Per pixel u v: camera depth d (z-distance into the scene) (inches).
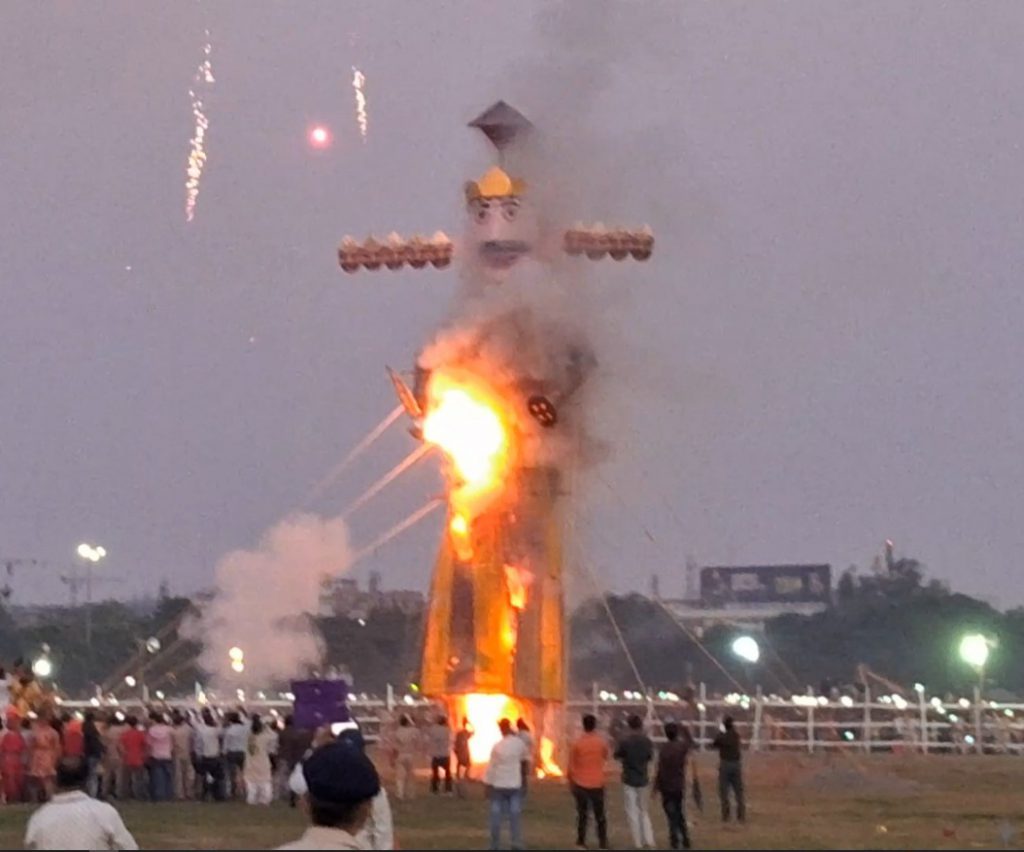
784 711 2728.8
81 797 563.8
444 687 1943.9
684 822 1268.5
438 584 1967.3
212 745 1760.6
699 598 6638.8
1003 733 2655.0
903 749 2628.0
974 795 1852.9
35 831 557.9
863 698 2960.1
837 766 2257.6
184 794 1776.6
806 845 1304.1
